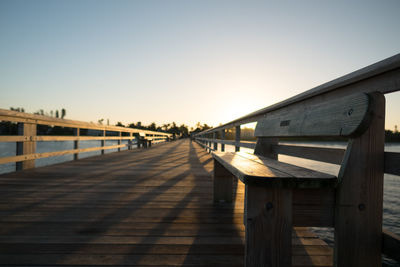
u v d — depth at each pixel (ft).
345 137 3.33
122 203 8.04
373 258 3.06
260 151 7.09
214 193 8.16
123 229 5.87
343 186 3.09
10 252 4.70
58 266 4.23
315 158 4.71
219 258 4.56
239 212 7.22
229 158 5.80
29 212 7.04
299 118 4.83
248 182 3.11
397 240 2.78
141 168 15.88
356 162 3.12
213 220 6.54
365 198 3.11
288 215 3.14
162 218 6.66
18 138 13.03
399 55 3.04
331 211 3.21
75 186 10.44
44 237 5.38
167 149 36.17
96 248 4.89
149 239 5.34
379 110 3.08
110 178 12.33
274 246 3.11
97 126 22.95
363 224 3.08
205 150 34.58
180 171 14.78
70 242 5.15
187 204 7.98
